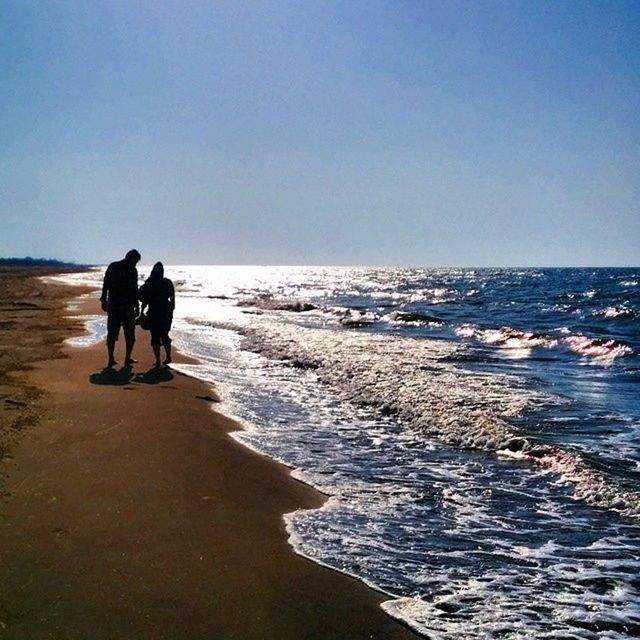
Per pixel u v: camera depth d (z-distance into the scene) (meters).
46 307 26.95
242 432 8.01
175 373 11.81
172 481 5.69
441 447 7.71
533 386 11.43
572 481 6.34
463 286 67.88
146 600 3.66
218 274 152.00
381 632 3.51
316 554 4.49
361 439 8.01
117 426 7.30
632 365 14.80
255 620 3.55
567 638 3.52
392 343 17.98
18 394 8.63
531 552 4.70
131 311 11.91
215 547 4.45
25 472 5.63
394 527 5.12
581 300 40.34
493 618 3.72
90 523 4.67
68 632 3.29
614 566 4.48
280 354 15.54
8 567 3.95
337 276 129.75
